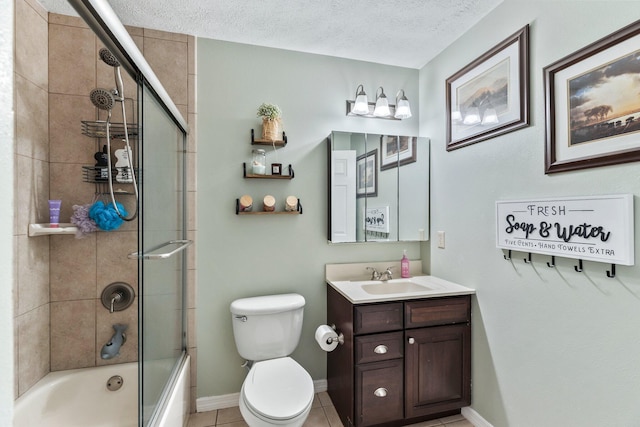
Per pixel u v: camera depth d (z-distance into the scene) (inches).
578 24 53.3
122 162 74.0
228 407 82.4
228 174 82.9
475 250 76.4
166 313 63.0
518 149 64.6
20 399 61.3
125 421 71.1
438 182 90.7
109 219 69.0
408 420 75.5
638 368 46.1
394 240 91.7
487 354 72.5
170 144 65.4
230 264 83.0
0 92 10.9
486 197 73.0
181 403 69.1
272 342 76.3
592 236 50.6
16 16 59.8
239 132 83.7
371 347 71.0
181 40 80.0
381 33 80.7
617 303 48.5
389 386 72.0
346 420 74.0
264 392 62.6
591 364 51.9
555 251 56.2
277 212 82.7
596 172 50.8
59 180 70.6
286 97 87.7
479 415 74.5
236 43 84.0
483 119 73.3
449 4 69.7
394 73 97.6
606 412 49.8
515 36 64.4
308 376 68.1
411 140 93.2
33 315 65.2
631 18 46.3
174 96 79.3
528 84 62.1
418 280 87.9
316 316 89.7
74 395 69.1
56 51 70.2
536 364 60.9
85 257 73.2
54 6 68.3
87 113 72.6
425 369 74.2
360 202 89.3
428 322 74.4
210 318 81.7
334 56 91.9
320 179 90.2
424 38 83.0
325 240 90.5
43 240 68.2
